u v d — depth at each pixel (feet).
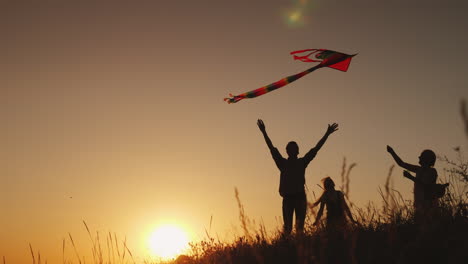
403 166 28.91
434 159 28.17
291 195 32.63
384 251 19.70
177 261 28.84
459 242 18.94
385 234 21.21
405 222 22.44
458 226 20.40
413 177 27.09
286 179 32.86
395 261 18.93
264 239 24.17
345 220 20.85
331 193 29.91
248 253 23.70
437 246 19.15
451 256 17.99
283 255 21.90
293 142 33.55
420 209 22.91
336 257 20.08
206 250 27.66
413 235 20.61
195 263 27.17
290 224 32.42
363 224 22.12
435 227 20.31
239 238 24.75
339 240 21.42
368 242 20.52
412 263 18.58
